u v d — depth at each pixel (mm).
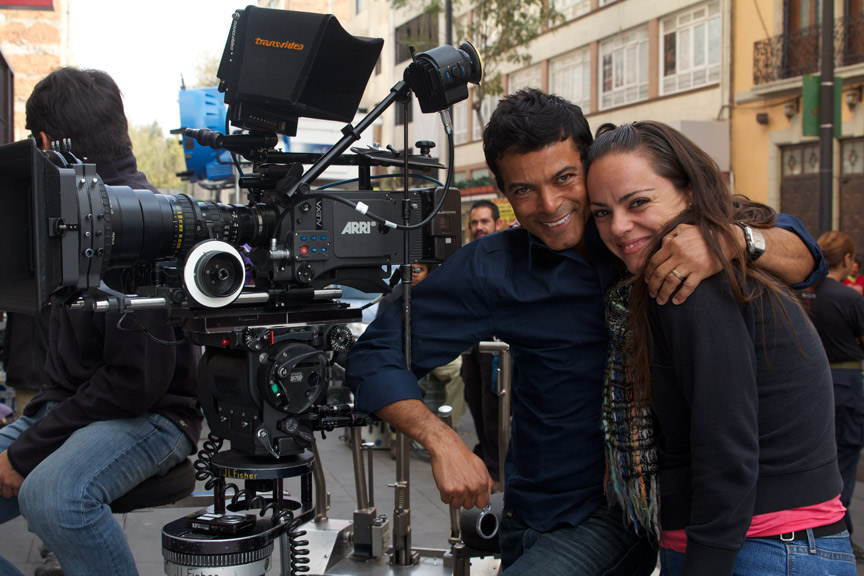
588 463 2275
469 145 27078
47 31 11773
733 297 1874
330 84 2281
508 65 25625
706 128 17656
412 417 2195
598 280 2256
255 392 2168
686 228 1893
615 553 2234
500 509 2861
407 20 26297
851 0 15500
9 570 2717
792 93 16375
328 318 2322
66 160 2246
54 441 2623
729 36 17594
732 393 1836
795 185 16719
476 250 2355
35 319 4539
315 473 3416
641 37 20219
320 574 3104
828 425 1989
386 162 2463
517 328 2312
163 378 2613
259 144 2303
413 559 3262
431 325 2348
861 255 15406
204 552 2146
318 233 2248
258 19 2209
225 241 2209
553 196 2184
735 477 1829
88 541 2500
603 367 2254
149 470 2684
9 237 2217
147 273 2355
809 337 1993
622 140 2012
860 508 5547
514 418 2443
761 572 1920
